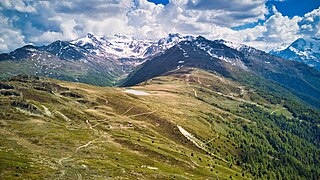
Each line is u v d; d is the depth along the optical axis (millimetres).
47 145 196875
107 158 191625
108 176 155250
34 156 169500
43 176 140625
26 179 133500
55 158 173125
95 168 165000
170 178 179750
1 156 157625
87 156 188000
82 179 144125
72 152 191250
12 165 146375
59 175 145000
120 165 180500
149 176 171875
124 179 155375
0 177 130750
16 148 180250
